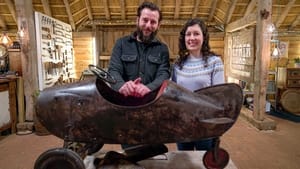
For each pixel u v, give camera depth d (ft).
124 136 3.82
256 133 14.42
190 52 5.70
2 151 11.84
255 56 16.90
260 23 14.71
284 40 23.06
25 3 13.84
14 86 14.49
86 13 22.21
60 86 4.00
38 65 15.02
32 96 14.15
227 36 23.04
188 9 21.71
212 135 3.89
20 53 15.70
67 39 20.99
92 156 4.99
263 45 14.73
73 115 3.76
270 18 14.53
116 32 23.44
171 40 23.50
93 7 21.33
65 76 20.33
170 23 22.80
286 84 20.49
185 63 5.78
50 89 3.96
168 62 5.40
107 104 3.73
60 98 3.78
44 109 3.82
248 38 18.38
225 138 13.58
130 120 3.74
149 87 4.67
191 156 5.14
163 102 3.74
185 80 5.64
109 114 3.72
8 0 18.56
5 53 15.79
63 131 3.83
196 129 3.83
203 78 5.53
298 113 19.22
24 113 14.92
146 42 5.26
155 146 4.50
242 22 18.80
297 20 21.57
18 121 14.82
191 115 3.80
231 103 4.05
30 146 12.44
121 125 3.76
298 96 19.44
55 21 17.85
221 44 23.82
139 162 4.86
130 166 4.13
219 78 5.52
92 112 3.73
